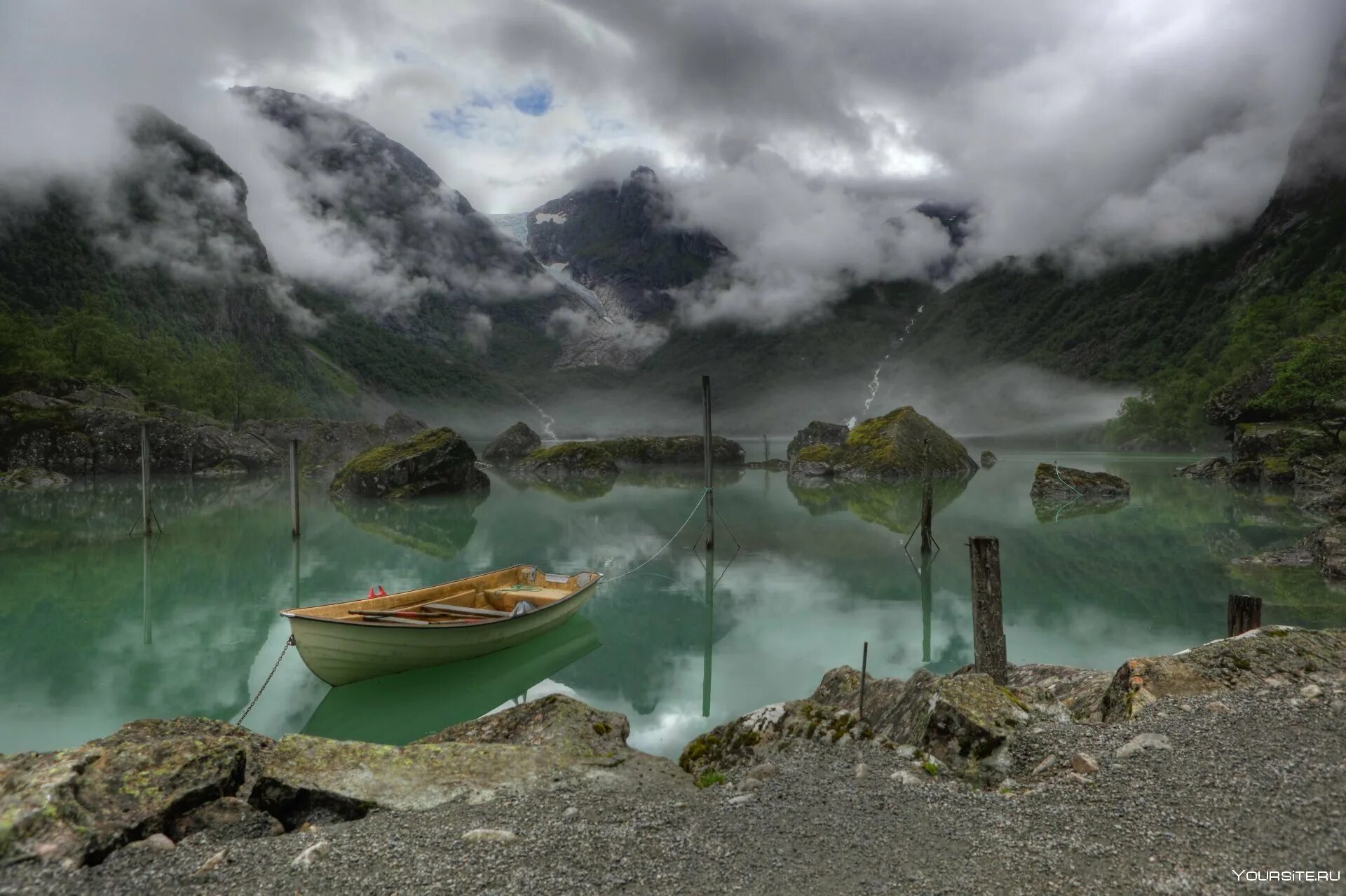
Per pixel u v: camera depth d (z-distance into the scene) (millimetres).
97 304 149000
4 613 20688
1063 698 10734
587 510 42250
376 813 7102
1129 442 121812
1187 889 5062
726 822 6652
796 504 43750
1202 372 154625
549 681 14891
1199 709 8266
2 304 142625
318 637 13602
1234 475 52469
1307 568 22797
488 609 16297
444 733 9977
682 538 32062
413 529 35312
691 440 83938
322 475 70438
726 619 19406
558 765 8297
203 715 13602
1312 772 6570
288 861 6023
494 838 6324
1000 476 63219
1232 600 12141
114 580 24641
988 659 11383
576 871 5766
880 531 33438
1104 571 24031
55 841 5977
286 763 8008
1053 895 5141
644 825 6645
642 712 12977
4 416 61312
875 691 10641
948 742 7953
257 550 29688
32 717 13461
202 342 198250
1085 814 6309
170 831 6637
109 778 6902
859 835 6258
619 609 20641
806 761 7992
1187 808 6180
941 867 5641
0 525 35594
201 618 20344
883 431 63219
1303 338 61562
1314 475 43656
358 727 13188
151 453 65438
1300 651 9648
